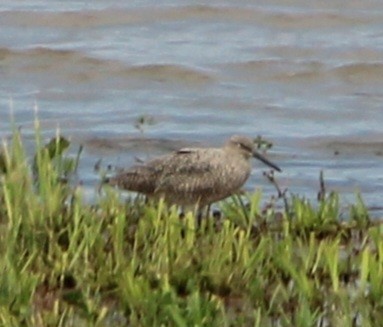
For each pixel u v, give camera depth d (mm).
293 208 16844
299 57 27141
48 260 14586
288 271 14445
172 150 21828
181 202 16891
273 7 29703
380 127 23438
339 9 29641
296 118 24031
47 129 22719
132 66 26359
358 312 13680
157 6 29797
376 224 16672
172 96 25047
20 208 15547
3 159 17203
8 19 29125
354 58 27141
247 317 13617
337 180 20250
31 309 13586
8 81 25781
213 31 28797
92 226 15039
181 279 14234
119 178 17000
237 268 14359
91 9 29562
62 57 26844
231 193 17047
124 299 13633
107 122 23219
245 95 25188
